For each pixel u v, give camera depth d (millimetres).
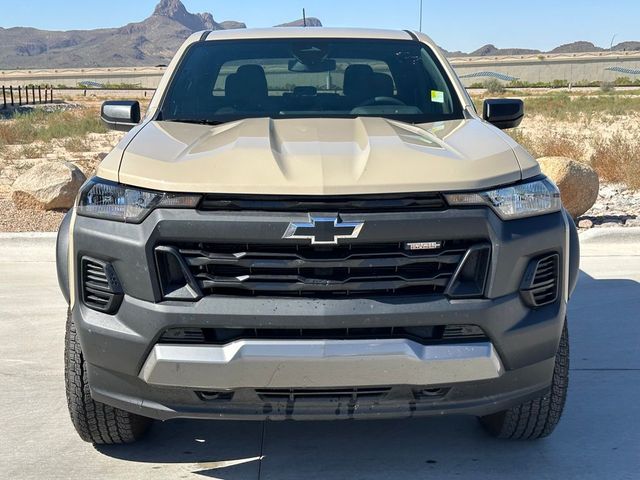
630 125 26828
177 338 3111
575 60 135625
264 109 4488
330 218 3041
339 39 5109
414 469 3629
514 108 4586
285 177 3141
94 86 122438
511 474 3580
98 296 3264
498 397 3256
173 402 3195
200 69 4793
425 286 3129
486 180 3227
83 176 10438
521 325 3203
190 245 3117
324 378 3061
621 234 8359
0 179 13547
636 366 4914
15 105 46875
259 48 4988
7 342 5422
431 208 3131
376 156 3342
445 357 3084
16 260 7750
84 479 3529
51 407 4332
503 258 3148
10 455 3756
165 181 3164
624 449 3812
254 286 3076
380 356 3045
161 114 4430
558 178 9328
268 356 3023
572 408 4293
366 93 4637
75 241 3289
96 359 3254
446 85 4738
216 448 3836
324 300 3062
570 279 3703
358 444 3881
